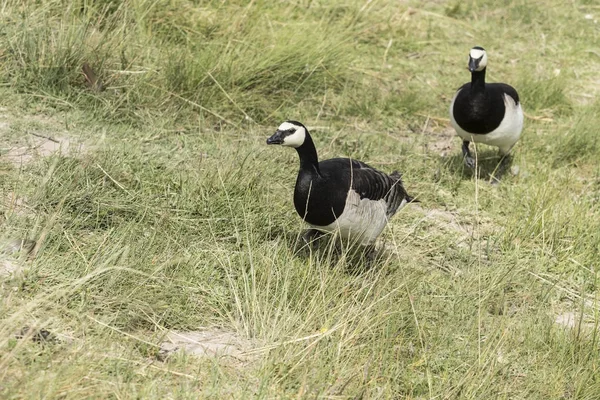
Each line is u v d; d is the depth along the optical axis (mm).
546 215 12648
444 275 11094
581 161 15180
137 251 9938
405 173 13695
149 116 13719
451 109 13656
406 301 9758
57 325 8445
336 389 8164
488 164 14734
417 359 9133
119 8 14867
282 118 15141
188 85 14586
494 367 9023
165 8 16125
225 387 8078
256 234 10945
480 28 20297
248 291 9477
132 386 7695
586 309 10773
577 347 9609
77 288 8758
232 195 11672
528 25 20656
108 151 11938
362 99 16266
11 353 7359
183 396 7723
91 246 10031
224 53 15242
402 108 16297
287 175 12750
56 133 12680
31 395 7047
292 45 16125
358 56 17797
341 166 10359
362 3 19375
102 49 14391
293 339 8578
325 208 9906
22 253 9492
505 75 18297
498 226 12758
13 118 12898
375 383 8320
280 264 10180
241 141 13703
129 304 8969
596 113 16875
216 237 10891
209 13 16578
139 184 11570
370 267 10648
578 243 12172
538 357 9445
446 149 15234
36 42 14055
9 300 8445
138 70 14469
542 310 10430
